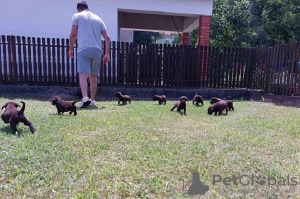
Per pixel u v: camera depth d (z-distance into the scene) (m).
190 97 7.04
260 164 2.11
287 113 4.62
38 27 7.49
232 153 2.35
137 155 2.21
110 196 1.55
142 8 7.75
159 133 2.95
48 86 6.57
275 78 6.43
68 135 2.73
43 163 1.97
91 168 1.92
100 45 4.94
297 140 2.85
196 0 7.90
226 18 14.41
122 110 4.48
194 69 7.39
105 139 2.64
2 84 6.61
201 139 2.77
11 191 1.57
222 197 1.59
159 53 7.16
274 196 1.63
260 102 6.35
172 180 1.78
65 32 7.58
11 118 2.68
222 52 7.42
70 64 6.88
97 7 7.58
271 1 15.33
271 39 15.21
